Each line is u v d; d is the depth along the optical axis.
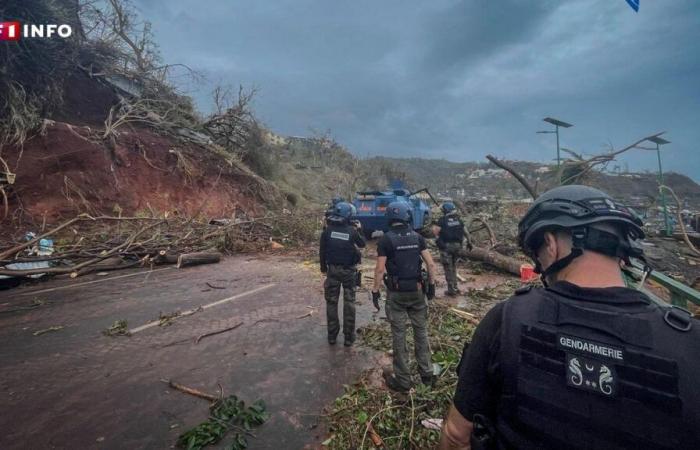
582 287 0.99
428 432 3.07
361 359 4.58
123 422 3.30
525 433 0.92
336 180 34.50
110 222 12.12
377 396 3.61
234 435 3.11
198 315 6.16
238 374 4.20
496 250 11.48
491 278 9.17
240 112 20.41
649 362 0.81
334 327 5.04
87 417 3.37
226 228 12.67
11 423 3.28
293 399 3.70
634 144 10.01
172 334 5.34
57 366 4.35
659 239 12.24
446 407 3.43
